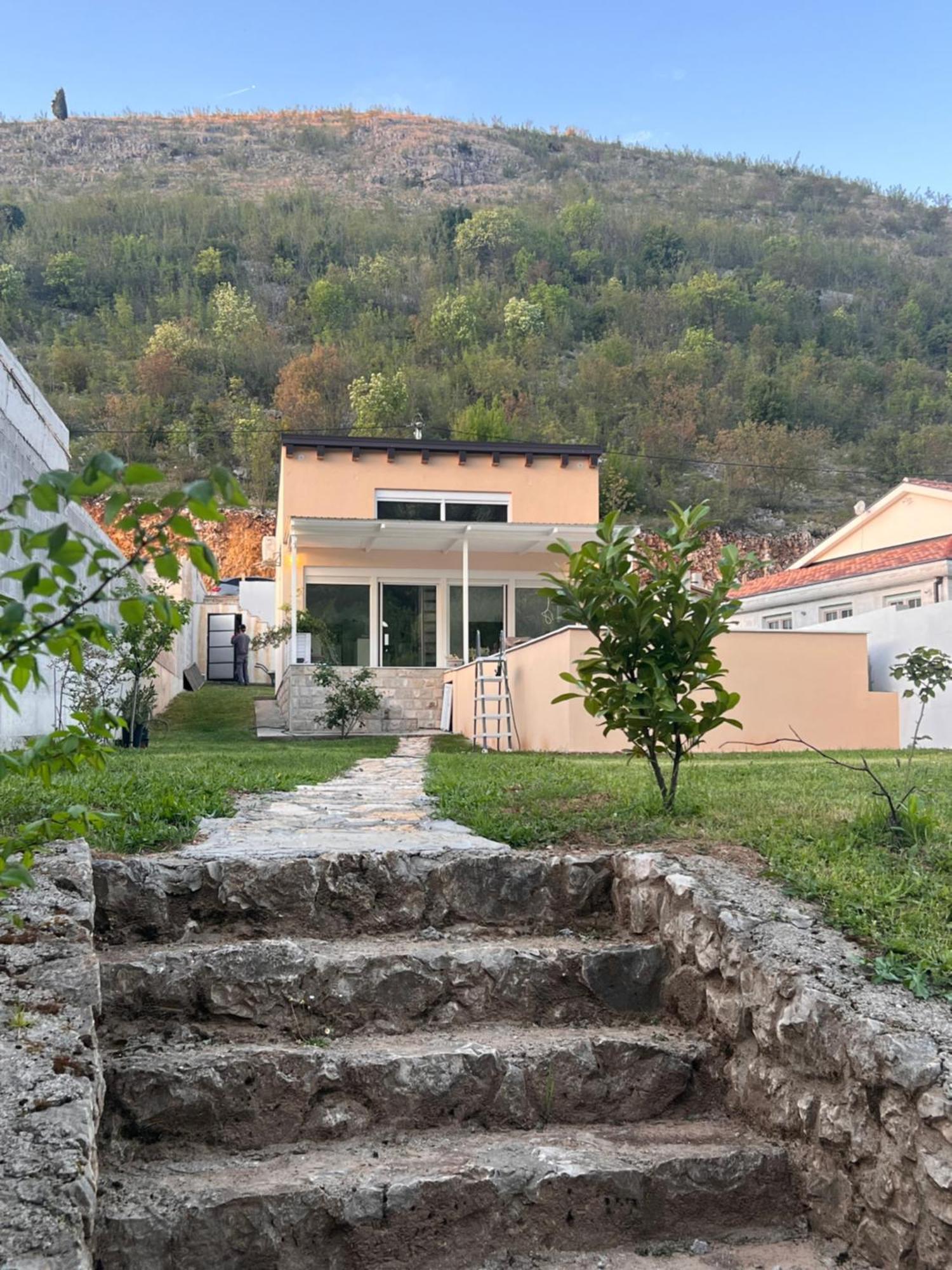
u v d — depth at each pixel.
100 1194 3.45
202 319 79.31
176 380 68.38
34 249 86.56
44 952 3.88
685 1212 3.69
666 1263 3.53
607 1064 4.24
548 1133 4.04
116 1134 3.78
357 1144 3.91
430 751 16.44
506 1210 3.57
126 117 164.12
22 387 12.75
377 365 70.44
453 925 5.23
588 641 14.50
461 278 88.88
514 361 73.44
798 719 16.03
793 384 74.50
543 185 154.62
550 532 23.06
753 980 4.08
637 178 158.12
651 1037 4.46
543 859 5.40
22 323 75.81
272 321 82.81
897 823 5.62
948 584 23.64
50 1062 3.24
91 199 98.50
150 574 23.28
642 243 101.00
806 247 102.88
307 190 112.56
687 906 4.63
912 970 3.91
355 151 161.12
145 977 4.31
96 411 65.06
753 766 10.02
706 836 5.60
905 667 14.54
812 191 148.12
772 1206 3.76
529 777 8.38
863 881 4.79
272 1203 3.40
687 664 6.34
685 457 65.88
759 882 4.85
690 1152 3.82
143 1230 3.27
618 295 85.62
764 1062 4.03
